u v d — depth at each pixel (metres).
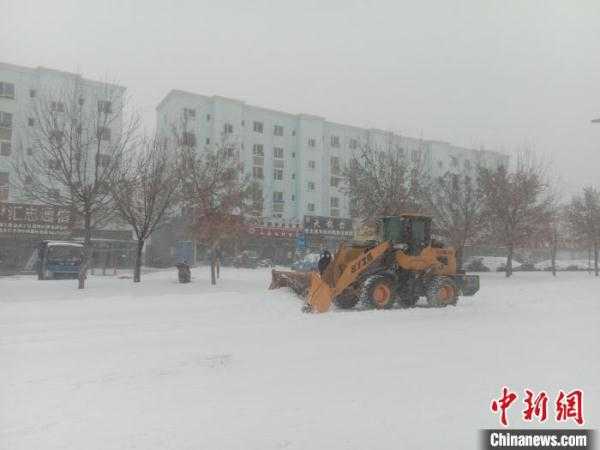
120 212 21.80
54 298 15.23
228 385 6.07
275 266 43.53
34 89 43.44
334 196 60.16
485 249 49.22
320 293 12.36
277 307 12.59
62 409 5.24
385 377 6.39
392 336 9.20
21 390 5.90
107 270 36.06
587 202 37.81
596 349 8.16
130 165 20.39
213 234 21.70
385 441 4.41
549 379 6.32
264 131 57.16
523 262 50.59
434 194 33.50
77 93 22.75
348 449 4.25
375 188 27.08
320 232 47.69
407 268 13.80
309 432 4.60
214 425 4.77
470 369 6.81
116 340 8.79
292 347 8.20
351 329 9.93
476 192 30.98
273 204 56.81
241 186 23.89
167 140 24.44
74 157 18.94
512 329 10.15
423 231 14.30
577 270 47.28
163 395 5.70
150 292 17.77
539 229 32.75
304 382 6.18
